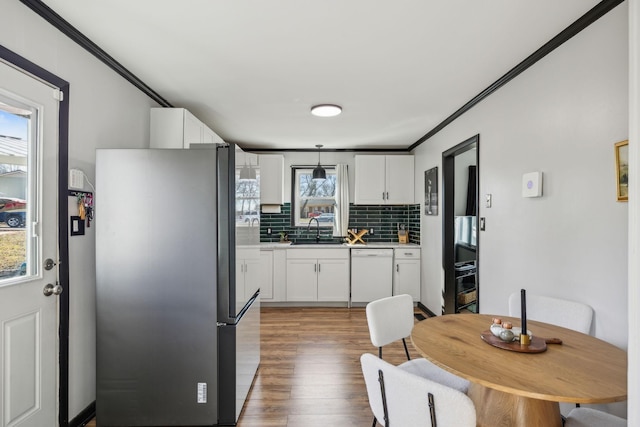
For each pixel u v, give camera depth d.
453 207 3.80
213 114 3.45
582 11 1.71
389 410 1.28
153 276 1.99
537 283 2.16
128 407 2.01
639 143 0.85
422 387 1.13
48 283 1.78
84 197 2.06
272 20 1.80
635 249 0.86
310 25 1.85
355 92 2.85
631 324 0.88
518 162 2.36
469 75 2.50
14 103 1.59
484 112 2.84
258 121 3.71
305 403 2.29
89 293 2.13
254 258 2.57
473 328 1.74
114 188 1.98
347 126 3.91
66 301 1.89
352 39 2.00
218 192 2.00
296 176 5.29
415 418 1.18
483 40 2.00
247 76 2.53
